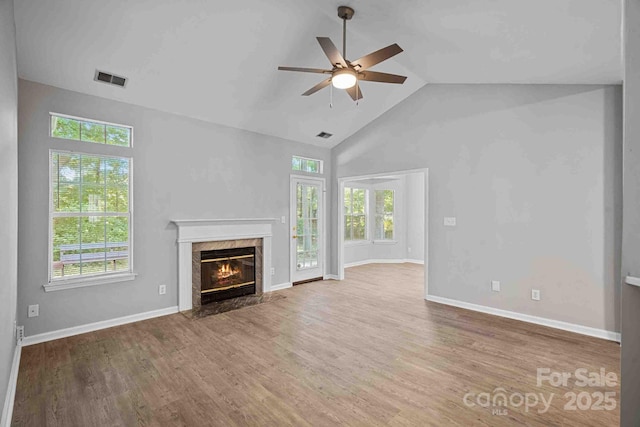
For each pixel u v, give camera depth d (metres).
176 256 4.25
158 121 4.09
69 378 2.57
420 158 4.90
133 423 2.04
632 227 1.36
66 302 3.42
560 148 3.67
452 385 2.46
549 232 3.74
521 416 2.09
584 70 3.12
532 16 2.34
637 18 1.36
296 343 3.24
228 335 3.44
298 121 5.13
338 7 2.89
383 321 3.88
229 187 4.80
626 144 1.38
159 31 3.04
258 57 3.63
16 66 2.76
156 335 3.45
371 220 8.55
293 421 2.05
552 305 3.71
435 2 2.47
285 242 5.61
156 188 4.07
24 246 3.17
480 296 4.27
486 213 4.21
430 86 4.77
